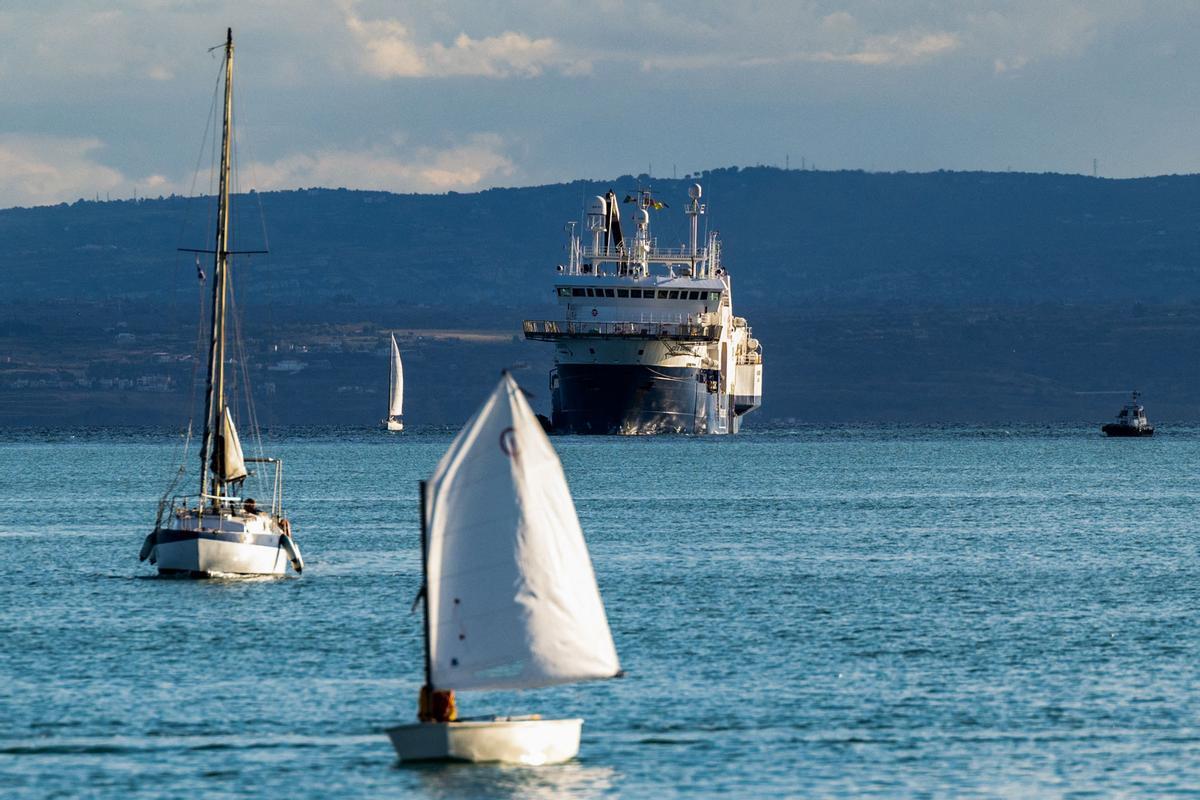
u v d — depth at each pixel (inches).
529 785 6560.0
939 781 6658.5
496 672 6437.0
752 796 6451.8
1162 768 6825.8
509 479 6446.9
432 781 6604.3
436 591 6437.0
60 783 6599.4
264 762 6860.2
